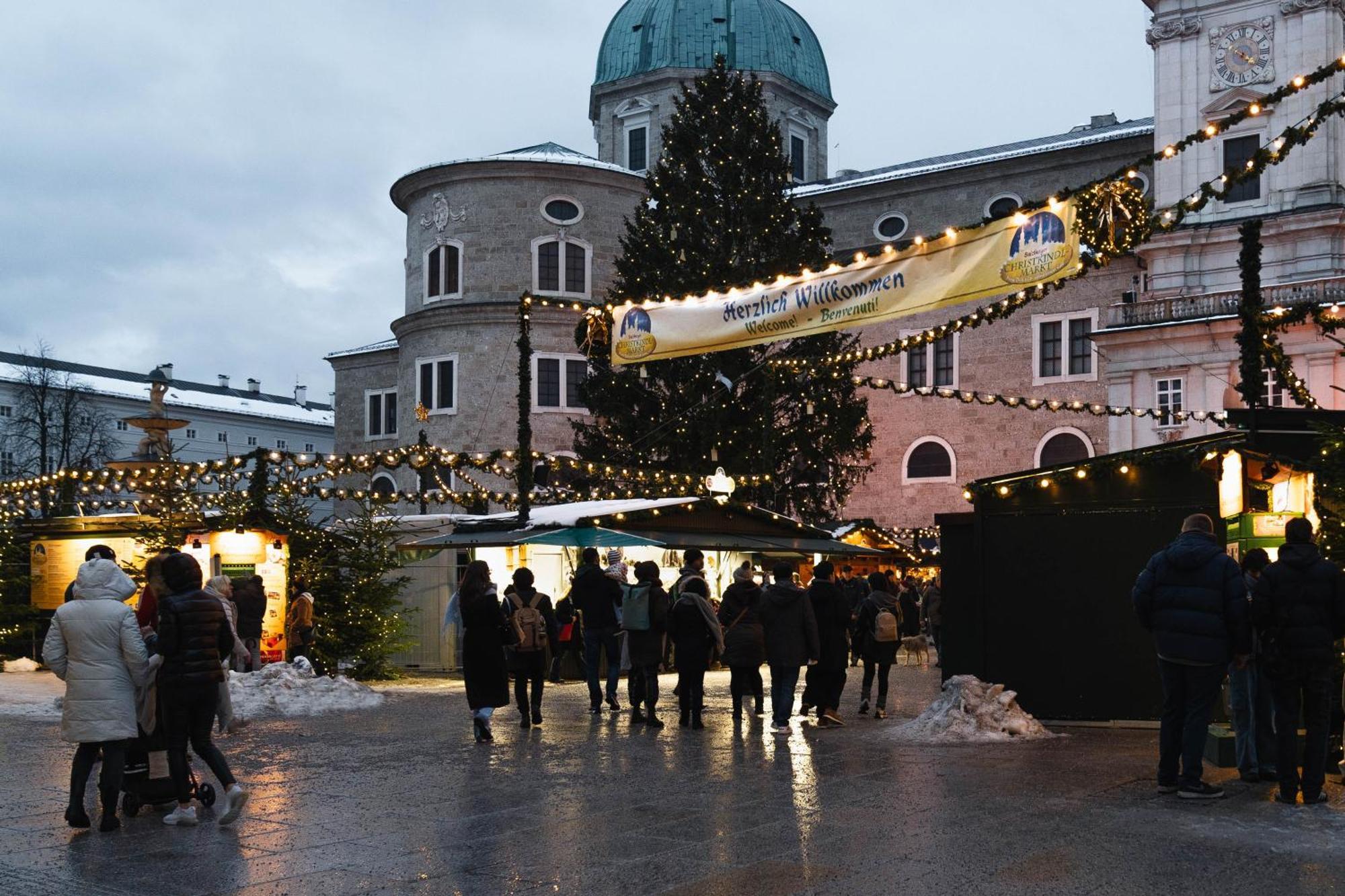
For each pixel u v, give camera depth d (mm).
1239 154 46375
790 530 27500
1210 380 45156
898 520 53219
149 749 9617
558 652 17766
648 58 63688
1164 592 9820
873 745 13164
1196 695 9719
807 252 42250
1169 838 8383
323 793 10523
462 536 24516
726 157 42750
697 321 15523
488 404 52125
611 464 41219
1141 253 47594
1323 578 9492
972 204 55344
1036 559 14602
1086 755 12203
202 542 22531
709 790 10445
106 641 9078
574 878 7516
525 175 52844
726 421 39812
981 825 8852
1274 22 45844
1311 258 44531
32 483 26938
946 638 15164
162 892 7316
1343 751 11086
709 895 7086
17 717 16328
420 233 54625
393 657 26484
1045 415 50469
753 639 14859
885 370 54062
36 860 8141
